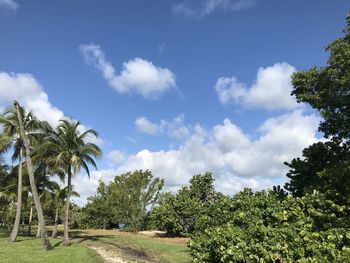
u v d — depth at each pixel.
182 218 37.47
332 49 13.88
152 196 47.09
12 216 57.72
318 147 14.88
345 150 14.62
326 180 12.99
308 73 15.23
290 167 15.14
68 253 23.06
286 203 10.41
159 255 23.81
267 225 10.09
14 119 30.67
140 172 47.38
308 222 9.32
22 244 29.67
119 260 21.03
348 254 7.48
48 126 31.38
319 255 8.16
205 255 11.09
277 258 8.59
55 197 43.84
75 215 58.62
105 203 55.56
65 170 32.50
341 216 9.81
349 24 13.90
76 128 31.80
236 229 9.88
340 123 14.12
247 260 9.06
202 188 38.81
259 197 11.17
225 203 12.27
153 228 48.84
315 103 14.69
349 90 13.72
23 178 39.88
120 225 52.66
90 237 38.59
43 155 32.06
